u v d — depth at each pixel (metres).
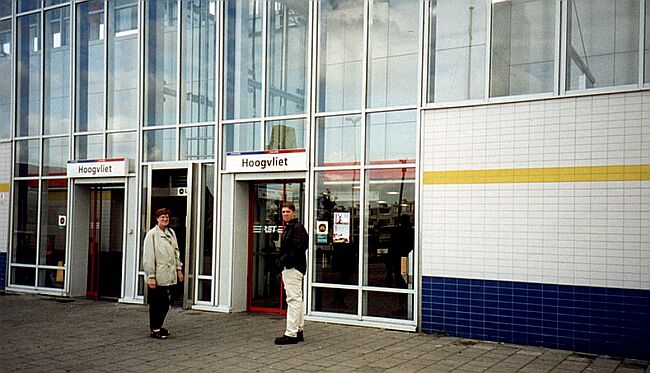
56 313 12.25
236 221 12.49
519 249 9.61
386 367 7.97
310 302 11.46
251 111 12.59
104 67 14.58
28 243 15.62
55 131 15.45
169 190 13.36
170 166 13.23
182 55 13.52
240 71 12.77
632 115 8.93
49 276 15.16
